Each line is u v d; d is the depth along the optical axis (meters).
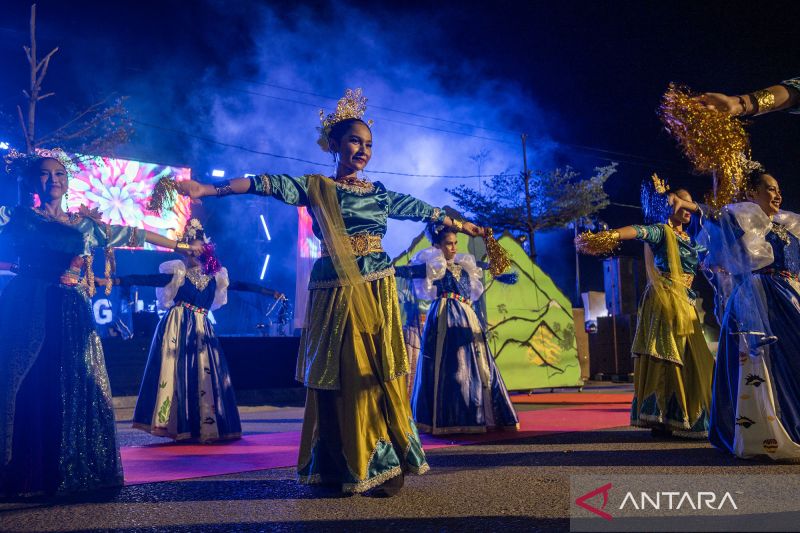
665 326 4.44
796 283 3.52
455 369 4.92
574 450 3.89
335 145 3.17
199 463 3.80
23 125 9.38
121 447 4.70
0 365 2.96
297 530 2.20
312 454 2.92
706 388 4.37
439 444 4.48
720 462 3.33
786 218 3.60
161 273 5.14
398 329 2.98
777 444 3.26
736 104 2.38
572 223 17.80
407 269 5.14
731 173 3.39
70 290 3.20
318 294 2.97
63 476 2.92
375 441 2.78
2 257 3.17
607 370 12.76
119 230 3.36
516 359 9.24
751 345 3.39
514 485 2.84
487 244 3.54
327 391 2.90
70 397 3.03
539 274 9.80
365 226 3.01
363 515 2.40
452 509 2.45
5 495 2.83
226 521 2.35
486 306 9.07
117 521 2.40
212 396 4.98
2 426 2.88
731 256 3.48
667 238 4.51
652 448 3.92
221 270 5.45
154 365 4.98
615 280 15.16
